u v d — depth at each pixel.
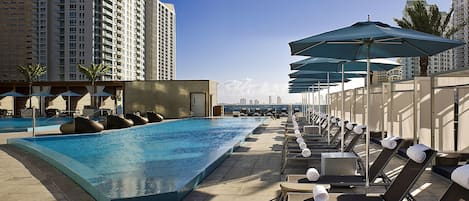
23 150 10.02
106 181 5.81
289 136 9.28
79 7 86.44
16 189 5.54
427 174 6.16
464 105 7.83
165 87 28.03
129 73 102.19
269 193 5.00
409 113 9.95
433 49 5.01
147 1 112.62
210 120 24.78
